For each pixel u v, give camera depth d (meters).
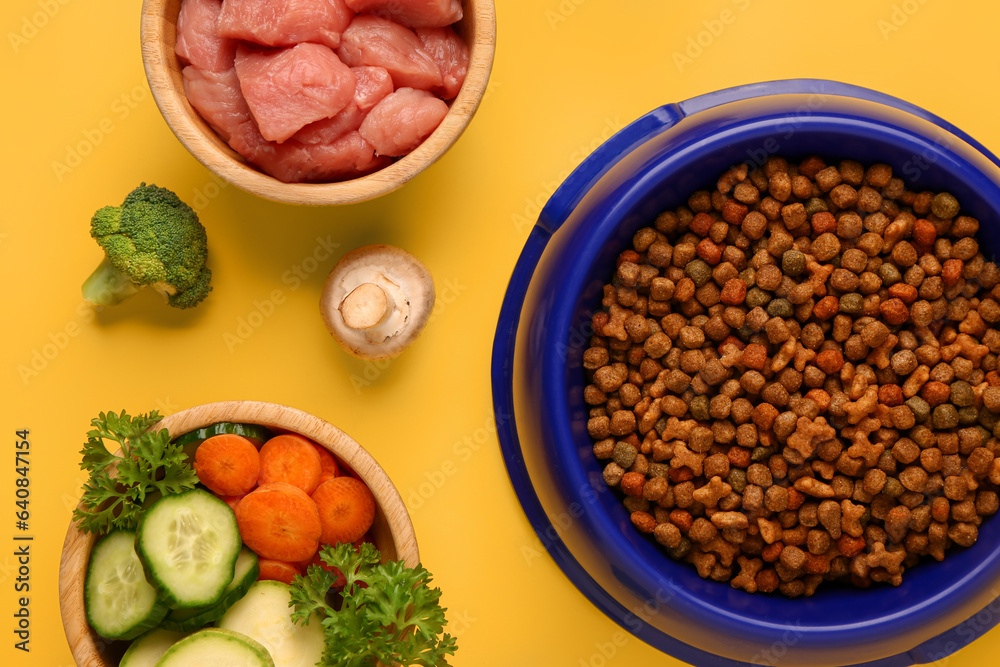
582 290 0.58
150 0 0.54
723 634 0.58
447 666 0.54
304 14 0.54
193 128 0.54
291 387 0.61
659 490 0.58
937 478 0.58
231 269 0.61
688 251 0.59
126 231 0.57
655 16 0.62
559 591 0.62
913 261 0.59
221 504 0.54
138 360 0.61
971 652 0.62
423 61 0.56
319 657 0.54
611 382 0.59
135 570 0.54
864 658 0.58
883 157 0.58
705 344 0.60
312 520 0.55
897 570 0.58
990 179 0.57
